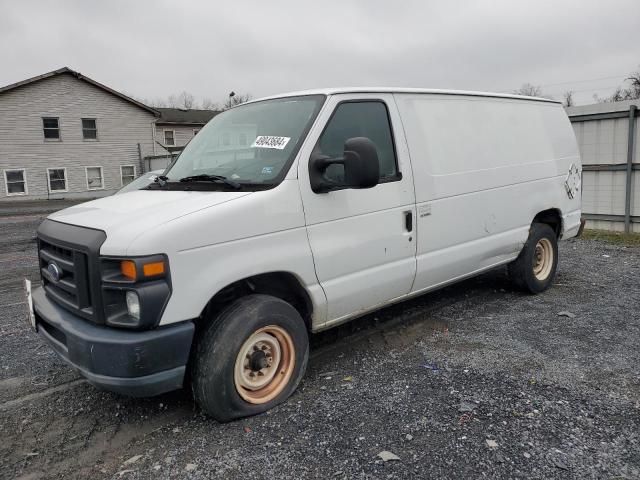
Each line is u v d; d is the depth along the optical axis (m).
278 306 3.51
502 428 3.18
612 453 2.90
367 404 3.56
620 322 5.02
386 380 3.93
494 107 5.32
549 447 2.97
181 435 3.30
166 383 3.05
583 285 6.41
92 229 3.14
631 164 9.89
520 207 5.54
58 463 3.07
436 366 4.15
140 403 3.77
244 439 3.20
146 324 2.92
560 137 6.20
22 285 7.54
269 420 3.41
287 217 3.50
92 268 3.00
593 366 4.03
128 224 3.07
